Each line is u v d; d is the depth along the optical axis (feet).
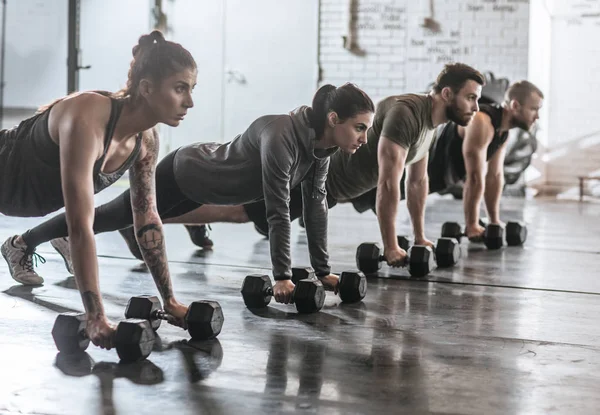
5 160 8.11
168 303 8.36
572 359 7.76
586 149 31.58
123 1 31.63
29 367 6.99
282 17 31.89
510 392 6.64
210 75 32.35
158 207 11.16
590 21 31.07
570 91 31.50
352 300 10.25
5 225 18.02
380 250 12.57
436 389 6.66
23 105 32.35
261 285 9.64
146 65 7.33
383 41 31.60
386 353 7.79
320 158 9.78
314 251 10.44
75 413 5.88
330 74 31.94
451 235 16.43
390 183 12.12
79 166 7.25
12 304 9.57
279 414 5.95
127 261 13.12
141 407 6.03
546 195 31.86
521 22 30.99
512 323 9.35
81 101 7.39
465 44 31.27
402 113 12.03
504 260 14.48
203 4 32.04
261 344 7.98
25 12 32.01
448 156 16.29
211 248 15.17
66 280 11.19
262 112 32.24
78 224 7.22
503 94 31.01
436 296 10.88
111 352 7.52
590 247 16.70
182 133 32.65
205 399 6.25
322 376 6.94
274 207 9.55
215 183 10.61
